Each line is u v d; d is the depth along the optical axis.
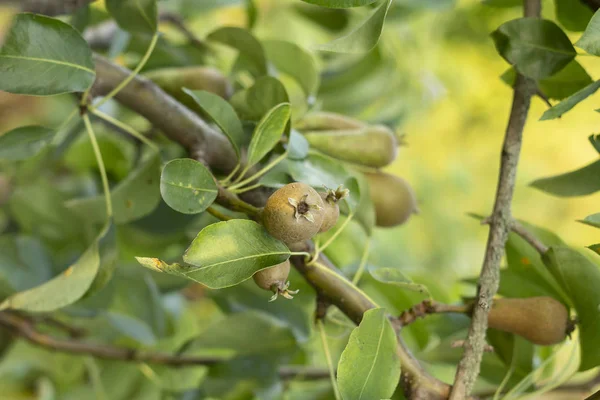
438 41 1.84
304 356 1.32
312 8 1.40
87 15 1.26
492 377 1.22
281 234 1.05
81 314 1.30
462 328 1.24
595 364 1.13
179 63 1.32
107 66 1.17
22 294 1.11
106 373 1.40
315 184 1.11
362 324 1.07
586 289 1.12
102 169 1.15
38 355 1.58
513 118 1.13
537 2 1.14
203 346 1.26
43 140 1.14
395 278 1.11
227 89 1.22
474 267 2.65
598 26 1.05
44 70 1.10
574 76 1.14
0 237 1.35
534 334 1.13
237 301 1.29
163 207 1.27
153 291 1.33
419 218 2.65
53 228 1.39
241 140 1.11
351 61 1.40
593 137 1.11
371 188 1.19
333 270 1.12
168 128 1.17
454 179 2.69
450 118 2.49
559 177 1.16
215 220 1.29
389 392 1.07
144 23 1.18
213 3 1.39
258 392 1.25
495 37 1.12
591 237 2.78
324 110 1.40
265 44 1.25
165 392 1.36
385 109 1.58
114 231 1.14
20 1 1.20
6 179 1.53
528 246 1.16
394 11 1.43
